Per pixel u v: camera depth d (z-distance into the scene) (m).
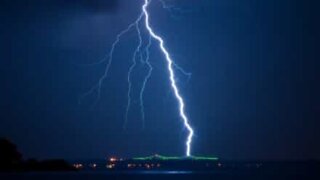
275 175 93.69
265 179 82.56
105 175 91.75
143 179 81.88
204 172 109.38
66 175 87.69
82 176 86.50
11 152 97.69
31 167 98.75
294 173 101.56
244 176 90.75
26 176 82.69
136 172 108.25
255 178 85.56
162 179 81.75
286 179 81.50
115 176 89.25
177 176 90.62
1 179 75.44
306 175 93.62
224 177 87.12
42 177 80.56
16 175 85.00
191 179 82.75
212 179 82.75
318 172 108.38
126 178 83.94
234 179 81.44
